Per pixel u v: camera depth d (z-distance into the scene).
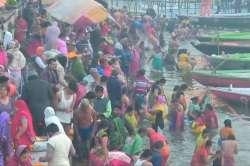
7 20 28.72
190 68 34.09
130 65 30.34
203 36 44.97
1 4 24.89
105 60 23.45
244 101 28.31
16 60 20.00
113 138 17.75
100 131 16.73
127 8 57.56
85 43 27.50
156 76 34.34
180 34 47.44
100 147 16.12
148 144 19.56
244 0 59.97
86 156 17.67
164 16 50.84
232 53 42.41
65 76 19.94
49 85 17.09
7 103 15.00
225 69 35.38
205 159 18.73
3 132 14.11
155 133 18.16
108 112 19.03
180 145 22.30
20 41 26.36
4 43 22.14
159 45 40.16
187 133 23.72
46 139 16.25
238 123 25.88
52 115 15.80
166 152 17.80
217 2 59.06
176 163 20.36
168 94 29.20
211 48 42.41
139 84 24.58
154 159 16.80
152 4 57.88
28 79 17.75
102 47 29.05
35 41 23.12
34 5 33.03
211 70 33.09
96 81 21.02
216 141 22.48
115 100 21.67
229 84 30.42
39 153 15.79
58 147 14.57
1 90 14.94
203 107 24.88
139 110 22.80
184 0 57.81
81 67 22.45
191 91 30.45
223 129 19.67
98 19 28.30
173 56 36.59
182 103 23.95
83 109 17.58
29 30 27.75
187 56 34.78
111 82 21.67
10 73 19.72
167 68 36.44
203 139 18.91
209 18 52.38
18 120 14.75
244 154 21.62
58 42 23.25
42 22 26.34
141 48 36.12
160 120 21.44
